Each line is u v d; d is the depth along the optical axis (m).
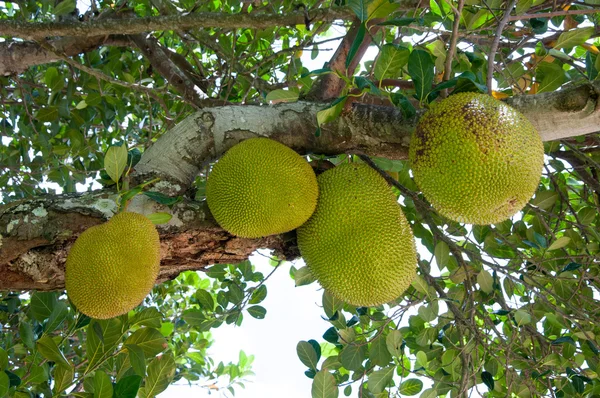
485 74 2.40
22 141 3.22
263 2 3.34
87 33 2.30
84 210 1.75
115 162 1.75
